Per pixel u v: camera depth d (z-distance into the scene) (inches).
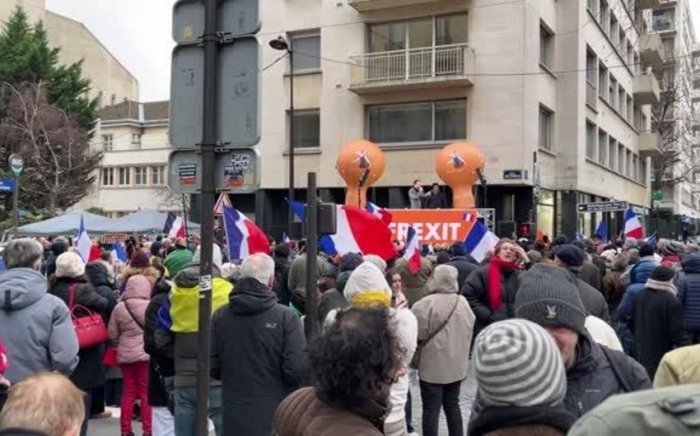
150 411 271.7
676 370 114.4
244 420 178.5
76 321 234.8
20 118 1336.1
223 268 257.9
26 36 1588.3
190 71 185.9
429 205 767.7
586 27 1074.1
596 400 115.0
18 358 178.7
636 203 1593.3
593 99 1139.3
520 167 878.4
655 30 2309.3
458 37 921.5
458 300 251.3
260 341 178.5
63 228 791.1
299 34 1016.2
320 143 992.2
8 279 181.6
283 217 1035.3
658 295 287.4
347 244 342.0
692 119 2252.7
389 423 190.2
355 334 99.3
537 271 121.7
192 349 200.1
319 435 96.3
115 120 2292.1
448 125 924.0
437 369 246.2
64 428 90.2
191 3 185.2
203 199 179.2
